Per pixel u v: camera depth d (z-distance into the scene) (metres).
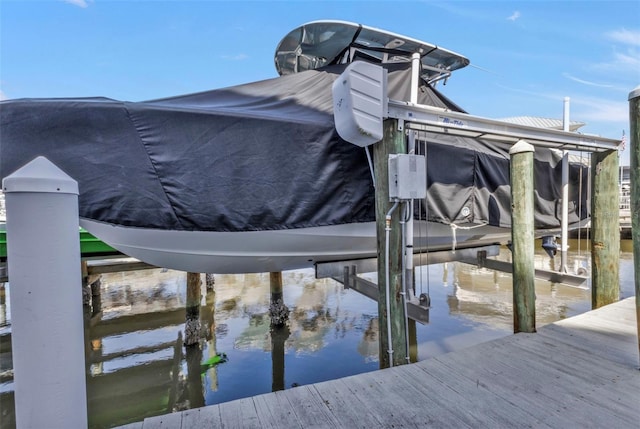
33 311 0.90
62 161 1.85
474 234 3.58
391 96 3.29
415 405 1.60
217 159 2.05
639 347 1.86
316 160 2.27
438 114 2.24
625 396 1.64
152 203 1.93
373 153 2.22
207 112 2.07
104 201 1.86
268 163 2.16
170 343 5.04
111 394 3.79
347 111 1.89
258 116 2.19
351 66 1.87
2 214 6.07
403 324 2.11
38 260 0.90
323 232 2.44
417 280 7.92
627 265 8.90
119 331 5.48
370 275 8.42
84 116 1.90
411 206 2.20
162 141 1.97
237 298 7.13
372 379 1.84
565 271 3.50
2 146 1.84
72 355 0.96
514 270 2.55
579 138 3.01
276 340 5.05
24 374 0.90
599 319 2.71
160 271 9.35
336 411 1.56
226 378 4.06
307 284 8.39
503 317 5.69
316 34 3.77
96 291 6.53
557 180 3.97
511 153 2.54
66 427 0.94
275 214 2.17
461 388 1.74
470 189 3.03
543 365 1.97
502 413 1.52
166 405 3.61
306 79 3.23
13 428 3.29
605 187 3.34
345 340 5.02
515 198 2.52
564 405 1.57
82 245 5.60
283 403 1.63
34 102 1.91
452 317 5.69
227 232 2.10
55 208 0.93
